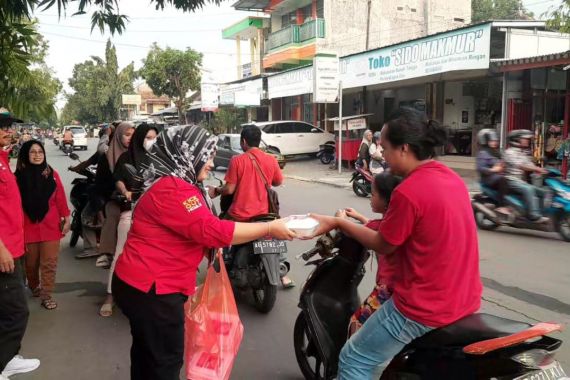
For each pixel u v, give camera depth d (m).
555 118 13.95
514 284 5.52
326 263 3.09
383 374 2.56
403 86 19.34
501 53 13.84
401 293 2.29
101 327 4.51
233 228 2.43
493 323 2.23
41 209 4.78
